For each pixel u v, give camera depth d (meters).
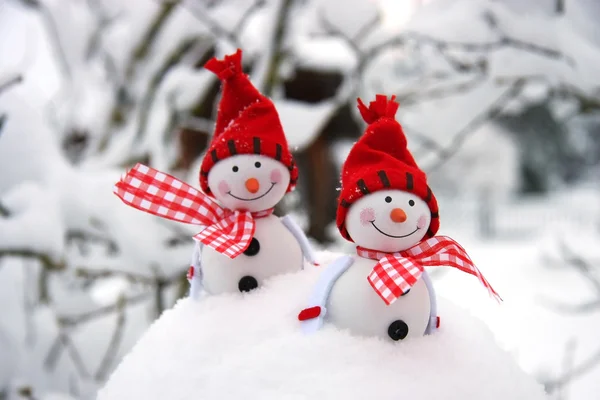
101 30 1.08
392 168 0.47
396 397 0.44
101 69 1.13
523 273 2.23
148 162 0.91
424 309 0.47
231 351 0.46
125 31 1.05
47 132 0.80
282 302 0.48
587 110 0.83
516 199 4.81
